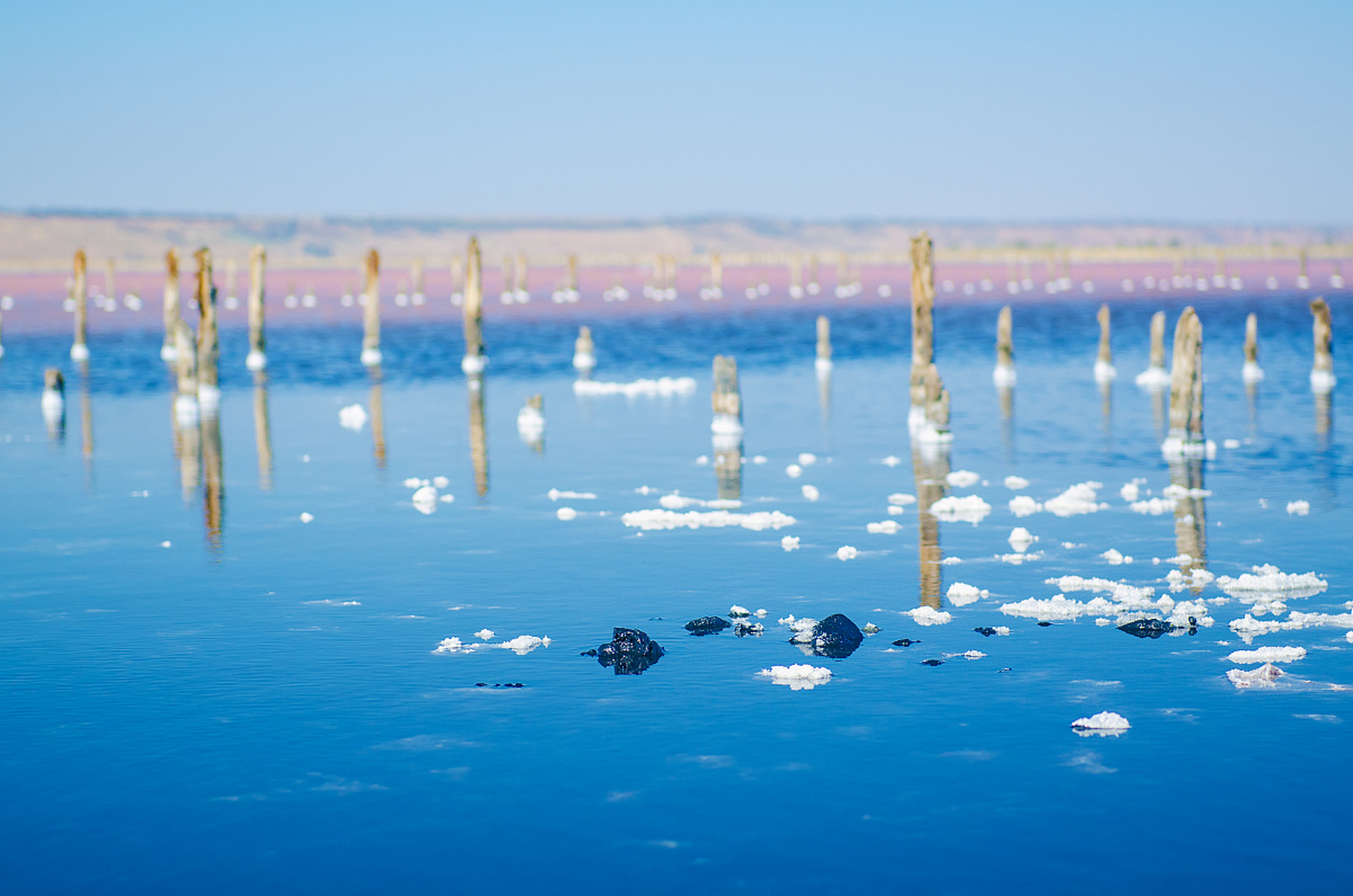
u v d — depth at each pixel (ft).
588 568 58.49
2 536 67.21
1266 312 275.18
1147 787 33.27
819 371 162.81
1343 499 71.46
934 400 97.96
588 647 46.11
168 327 182.91
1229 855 29.89
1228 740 36.09
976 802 32.65
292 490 80.94
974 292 426.51
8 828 32.04
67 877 29.76
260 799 33.47
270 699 40.70
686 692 40.96
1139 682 41.04
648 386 141.79
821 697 40.24
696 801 33.04
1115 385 138.41
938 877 29.19
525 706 39.88
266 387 147.23
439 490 80.64
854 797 33.09
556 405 128.06
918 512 70.74
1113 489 76.89
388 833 31.60
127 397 138.10
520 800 33.22
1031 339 214.69
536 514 71.92
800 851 30.42
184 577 57.67
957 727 37.52
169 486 82.89
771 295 426.51
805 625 47.67
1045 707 38.96
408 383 151.94
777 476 84.02
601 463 90.48
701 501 74.54
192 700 40.63
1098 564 57.57
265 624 49.55
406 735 37.52
